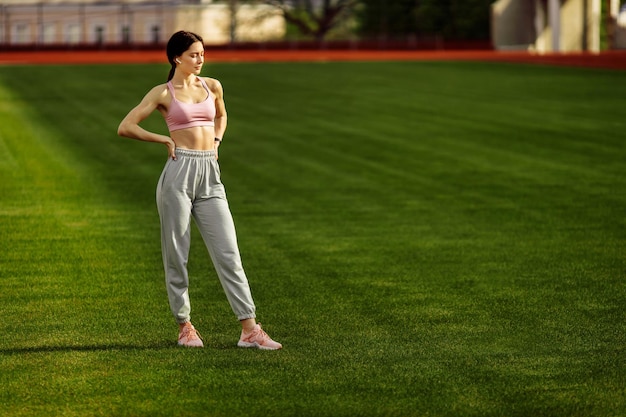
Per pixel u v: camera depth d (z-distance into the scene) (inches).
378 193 647.1
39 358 302.4
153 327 340.2
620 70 1625.2
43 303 373.4
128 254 463.8
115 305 370.6
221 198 309.3
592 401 264.7
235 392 270.7
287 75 1681.8
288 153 841.5
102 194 641.6
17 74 1733.5
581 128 960.3
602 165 752.3
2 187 662.5
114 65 2014.0
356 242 495.8
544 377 283.9
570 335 328.5
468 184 677.3
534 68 1737.2
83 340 323.6
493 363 297.1
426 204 606.2
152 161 792.3
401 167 756.6
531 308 365.1
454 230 525.3
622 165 751.1
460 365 295.0
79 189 660.1
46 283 406.0
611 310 361.7
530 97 1250.0
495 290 393.7
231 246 308.0
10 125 1024.2
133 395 268.7
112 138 933.2
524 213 572.1
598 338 324.8
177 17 3321.9
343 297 382.9
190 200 306.5
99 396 268.4
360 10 3026.6
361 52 2605.8
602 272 424.5
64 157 807.7
